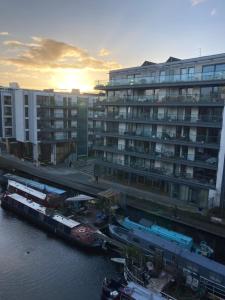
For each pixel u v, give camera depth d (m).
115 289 26.33
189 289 26.48
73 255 33.50
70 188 52.25
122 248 32.25
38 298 26.39
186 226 37.00
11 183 54.19
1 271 30.34
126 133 52.06
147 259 29.66
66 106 73.19
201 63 42.47
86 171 64.25
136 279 27.00
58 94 72.50
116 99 52.25
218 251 33.66
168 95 45.31
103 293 26.34
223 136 39.09
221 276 25.28
